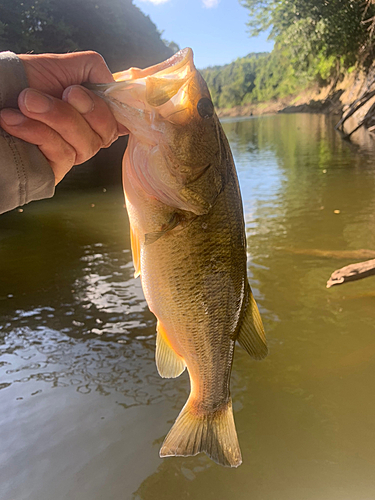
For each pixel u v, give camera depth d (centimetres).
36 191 25
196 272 35
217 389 39
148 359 86
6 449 64
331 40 525
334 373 79
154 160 31
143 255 34
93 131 26
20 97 23
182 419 39
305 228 169
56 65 26
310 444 64
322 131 657
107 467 61
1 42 311
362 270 112
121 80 30
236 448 39
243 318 39
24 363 85
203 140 32
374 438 65
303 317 100
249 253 144
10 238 172
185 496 56
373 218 176
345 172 291
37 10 347
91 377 81
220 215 34
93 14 456
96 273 131
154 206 33
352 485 57
